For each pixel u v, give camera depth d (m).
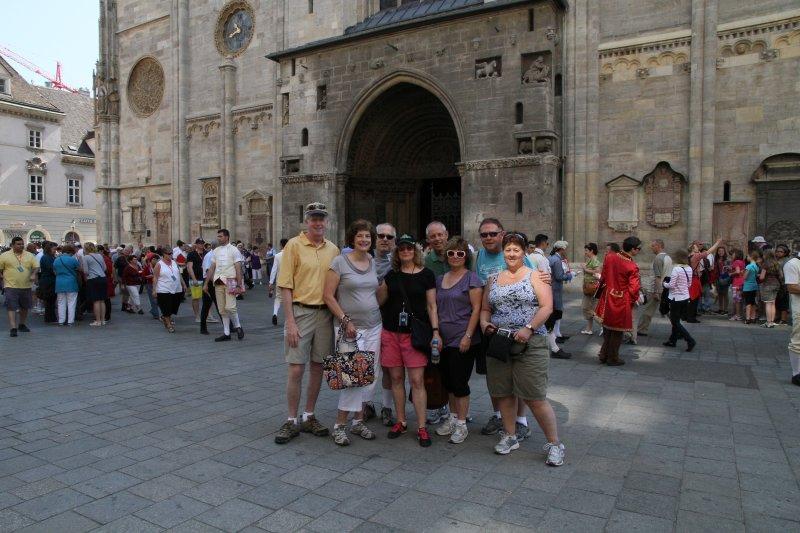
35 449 5.95
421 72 21.91
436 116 24.66
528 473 5.42
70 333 13.80
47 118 53.16
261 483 5.16
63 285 15.13
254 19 29.86
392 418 7.07
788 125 17.81
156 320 16.25
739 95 18.53
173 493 4.93
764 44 18.11
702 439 6.36
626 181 20.16
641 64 19.97
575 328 14.23
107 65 36.78
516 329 5.65
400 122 24.97
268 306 19.23
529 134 19.73
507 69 20.30
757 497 4.89
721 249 16.97
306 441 6.32
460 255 6.20
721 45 18.75
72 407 7.48
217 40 31.45
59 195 54.38
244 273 25.22
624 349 11.64
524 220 19.98
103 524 4.37
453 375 6.23
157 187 34.91
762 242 15.52
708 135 18.81
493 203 20.55
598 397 8.13
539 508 4.68
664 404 7.77
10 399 7.84
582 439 6.38
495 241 6.68
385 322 6.45
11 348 11.74
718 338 12.80
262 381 8.99
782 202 17.94
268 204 29.30
